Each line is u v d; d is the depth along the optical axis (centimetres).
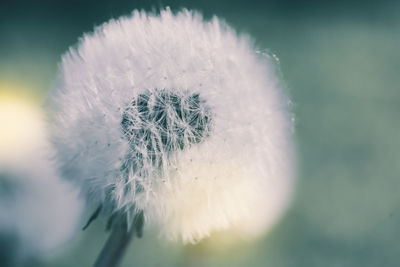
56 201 27
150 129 16
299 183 38
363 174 41
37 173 27
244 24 63
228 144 17
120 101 16
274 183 17
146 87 16
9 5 62
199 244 28
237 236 28
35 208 27
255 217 26
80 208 17
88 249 29
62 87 17
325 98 50
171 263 28
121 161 16
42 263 28
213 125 17
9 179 27
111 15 17
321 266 32
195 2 64
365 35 63
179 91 16
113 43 17
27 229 27
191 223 16
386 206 37
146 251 29
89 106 16
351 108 48
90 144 16
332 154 42
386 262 33
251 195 17
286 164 18
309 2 69
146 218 16
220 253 28
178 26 17
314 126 46
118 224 16
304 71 54
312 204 37
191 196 16
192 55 17
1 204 27
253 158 17
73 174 16
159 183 16
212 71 17
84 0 62
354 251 33
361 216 36
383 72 55
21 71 48
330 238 34
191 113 16
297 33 63
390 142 45
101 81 16
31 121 32
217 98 17
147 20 17
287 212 33
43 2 61
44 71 48
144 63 16
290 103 18
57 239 28
